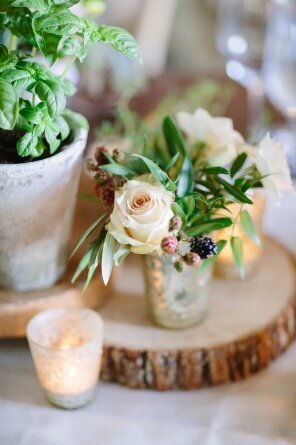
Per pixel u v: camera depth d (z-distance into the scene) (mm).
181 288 653
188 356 647
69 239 691
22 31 569
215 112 921
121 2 1300
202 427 620
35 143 572
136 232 558
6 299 667
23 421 629
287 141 925
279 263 762
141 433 615
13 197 604
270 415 631
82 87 977
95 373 634
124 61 962
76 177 641
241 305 705
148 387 662
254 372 675
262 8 939
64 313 655
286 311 692
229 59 1032
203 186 642
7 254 648
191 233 608
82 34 576
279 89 958
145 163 595
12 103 528
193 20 1355
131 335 669
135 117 878
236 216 658
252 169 633
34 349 619
